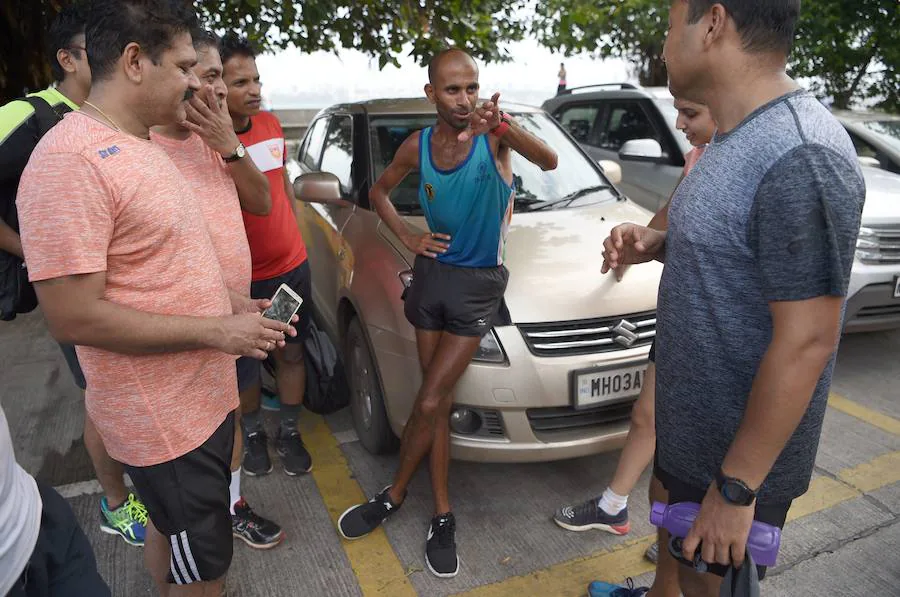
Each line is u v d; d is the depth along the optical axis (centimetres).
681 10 118
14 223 195
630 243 168
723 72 116
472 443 243
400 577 227
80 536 137
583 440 247
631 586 215
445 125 204
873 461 298
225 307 161
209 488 161
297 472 284
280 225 258
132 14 133
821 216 103
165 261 143
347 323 313
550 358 240
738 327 119
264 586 222
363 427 299
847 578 227
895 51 800
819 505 267
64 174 127
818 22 822
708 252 119
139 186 136
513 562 235
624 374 246
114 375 145
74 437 312
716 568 137
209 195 200
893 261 368
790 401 109
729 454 118
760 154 110
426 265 221
